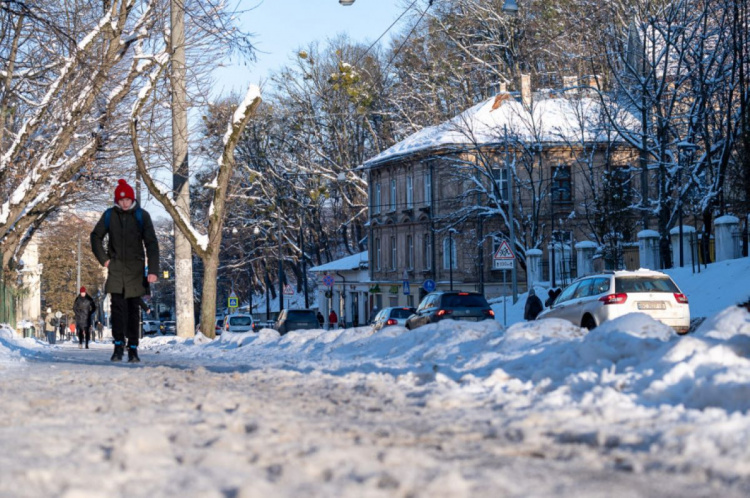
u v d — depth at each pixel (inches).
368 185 4488.2
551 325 792.9
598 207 2721.5
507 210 3316.9
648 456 291.7
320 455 286.2
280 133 4569.4
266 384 579.5
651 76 2723.9
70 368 773.9
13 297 2955.2
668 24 2662.4
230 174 1822.1
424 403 456.1
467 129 3422.7
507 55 3986.2
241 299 6402.6
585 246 2615.7
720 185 2359.7
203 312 1822.1
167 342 1927.9
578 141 3159.5
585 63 3570.4
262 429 354.0
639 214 3309.5
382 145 4648.1
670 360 498.6
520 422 370.0
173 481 251.6
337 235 5521.7
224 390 540.7
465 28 4055.1
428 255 3951.8
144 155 1936.5
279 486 243.8
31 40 1723.7
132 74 1800.0
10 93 1715.1
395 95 4372.5
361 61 4505.4
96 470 268.7
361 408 442.6
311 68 4485.7
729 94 2475.4
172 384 578.9
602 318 1248.8
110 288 886.4
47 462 282.8
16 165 1889.8
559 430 352.2
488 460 291.0
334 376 616.7
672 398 423.8
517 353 668.7
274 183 4640.8
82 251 5482.3
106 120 1868.8
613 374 501.7
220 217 1822.1
